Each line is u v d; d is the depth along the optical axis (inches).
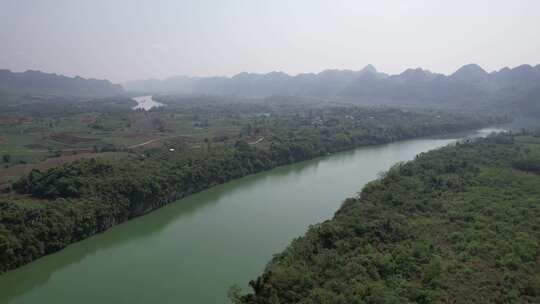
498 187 3570.4
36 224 2763.3
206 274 2516.0
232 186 4466.0
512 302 1791.3
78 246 2952.8
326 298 1750.7
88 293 2346.2
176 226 3312.0
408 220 2800.2
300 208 3695.9
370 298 1779.0
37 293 2362.2
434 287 1926.7
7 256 2502.5
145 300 2252.7
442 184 3666.3
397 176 3826.3
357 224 2581.2
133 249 2906.0
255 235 3085.6
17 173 3966.5
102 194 3334.2
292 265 2096.5
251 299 1815.9
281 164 5452.8
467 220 2807.6
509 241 2407.7
